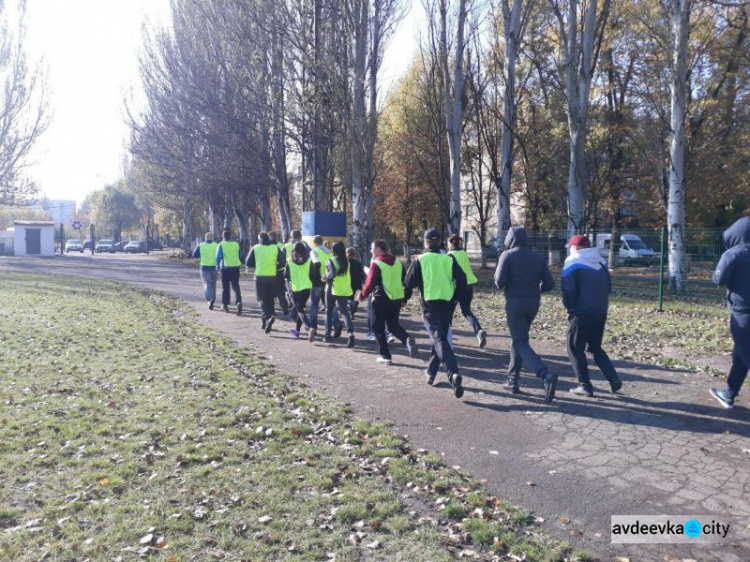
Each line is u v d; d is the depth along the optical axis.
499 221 24.59
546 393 6.30
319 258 10.99
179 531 3.72
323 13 21.25
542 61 28.83
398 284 8.52
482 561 3.42
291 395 6.80
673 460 4.91
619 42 27.48
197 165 32.28
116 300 16.50
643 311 14.09
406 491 4.34
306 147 24.14
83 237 98.00
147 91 33.25
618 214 33.59
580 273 6.64
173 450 5.06
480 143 31.70
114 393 6.81
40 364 8.18
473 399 6.77
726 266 5.91
